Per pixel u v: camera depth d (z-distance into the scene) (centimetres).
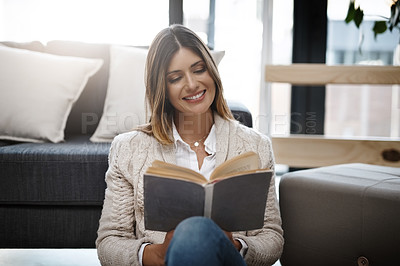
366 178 144
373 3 323
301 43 334
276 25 336
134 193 126
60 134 190
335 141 236
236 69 336
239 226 100
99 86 220
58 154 163
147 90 129
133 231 128
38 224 165
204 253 85
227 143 130
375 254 129
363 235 131
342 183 138
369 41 329
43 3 304
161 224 98
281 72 245
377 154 232
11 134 189
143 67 201
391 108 333
